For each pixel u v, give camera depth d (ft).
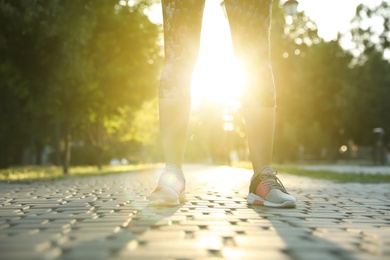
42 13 36.94
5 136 104.83
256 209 10.31
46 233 6.66
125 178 36.32
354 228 7.68
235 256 5.14
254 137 11.18
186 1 11.05
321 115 137.49
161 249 5.49
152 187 21.44
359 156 221.87
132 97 59.57
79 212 9.55
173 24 11.14
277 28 124.77
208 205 11.06
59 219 8.32
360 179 34.35
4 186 22.80
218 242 6.01
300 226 7.72
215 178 36.65
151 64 58.03
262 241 6.13
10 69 42.70
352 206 11.93
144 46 55.42
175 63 11.12
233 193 16.55
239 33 11.23
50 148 165.89
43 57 39.60
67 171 60.03
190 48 11.17
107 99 58.70
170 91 11.07
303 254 5.29
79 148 151.53
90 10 44.78
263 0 11.20
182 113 11.09
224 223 7.87
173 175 10.95
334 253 5.38
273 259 5.00
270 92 11.15
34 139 113.60
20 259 4.81
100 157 94.07
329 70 135.33
